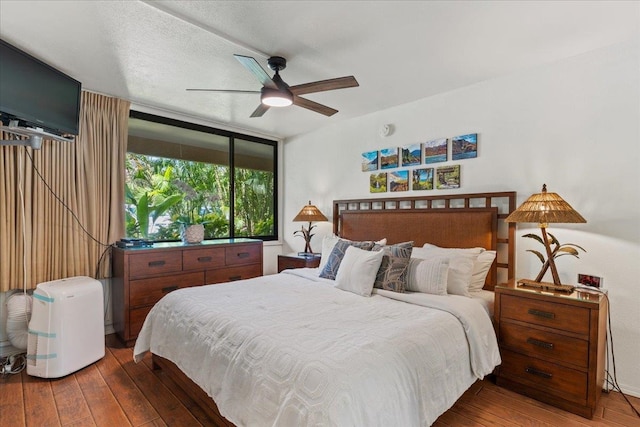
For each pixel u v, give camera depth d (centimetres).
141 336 238
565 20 196
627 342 219
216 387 166
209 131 418
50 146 283
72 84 262
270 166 493
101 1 177
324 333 164
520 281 239
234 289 254
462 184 303
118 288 309
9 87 211
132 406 202
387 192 360
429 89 306
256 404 138
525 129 265
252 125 427
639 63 216
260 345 156
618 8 184
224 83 290
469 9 186
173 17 192
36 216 275
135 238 347
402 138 347
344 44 224
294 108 359
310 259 382
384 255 261
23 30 205
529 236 242
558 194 247
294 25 201
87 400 208
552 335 206
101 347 267
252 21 197
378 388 132
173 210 389
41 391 218
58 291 238
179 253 334
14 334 260
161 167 378
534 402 209
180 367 198
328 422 114
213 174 427
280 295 238
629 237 220
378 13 189
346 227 389
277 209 499
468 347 194
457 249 275
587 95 237
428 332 175
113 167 321
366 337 159
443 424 185
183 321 208
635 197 218
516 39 218
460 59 247
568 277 244
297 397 126
